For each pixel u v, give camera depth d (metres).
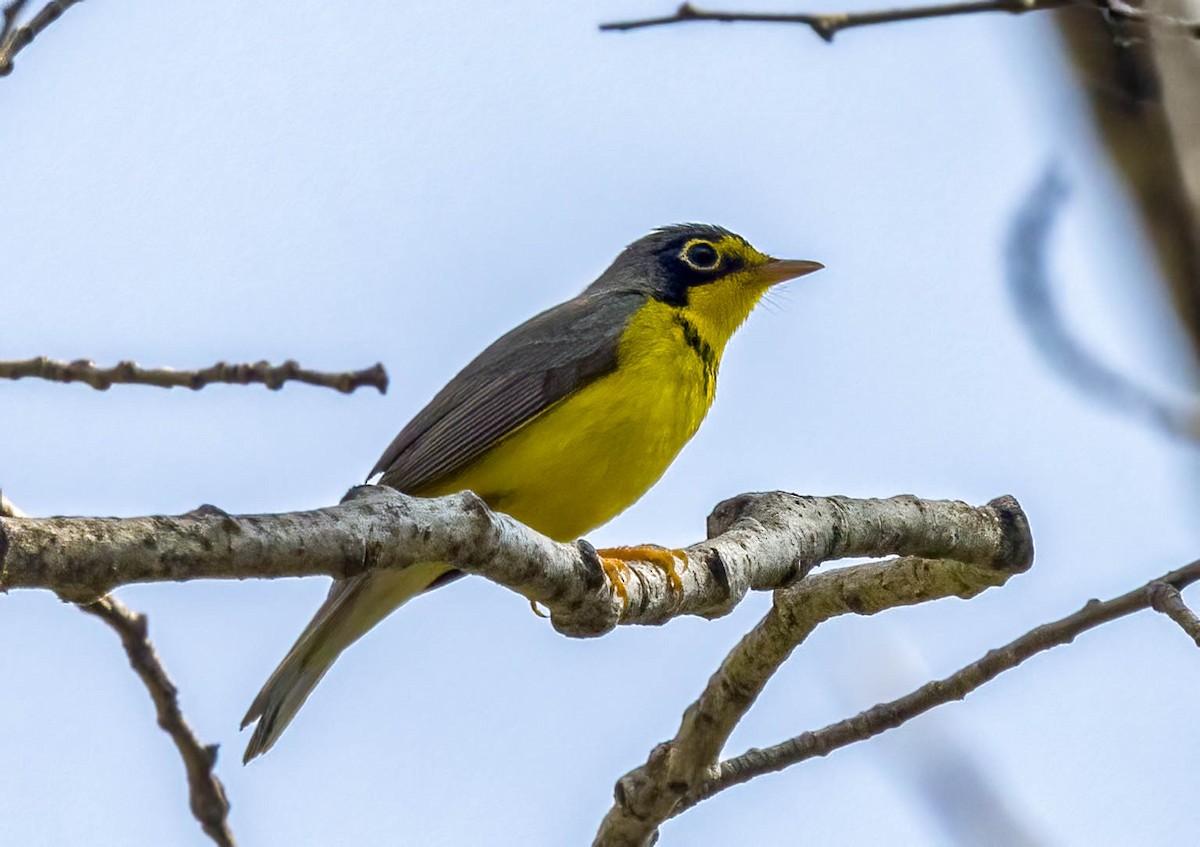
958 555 12.10
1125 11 10.10
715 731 12.32
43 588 7.09
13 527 6.95
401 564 8.62
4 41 9.25
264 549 7.67
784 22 9.76
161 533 7.35
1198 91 12.08
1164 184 12.01
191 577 7.45
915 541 11.95
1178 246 12.05
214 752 12.30
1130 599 10.93
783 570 11.46
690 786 12.48
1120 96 12.05
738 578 11.12
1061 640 11.24
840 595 11.91
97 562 7.13
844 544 11.78
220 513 7.62
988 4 9.65
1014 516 12.28
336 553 8.05
